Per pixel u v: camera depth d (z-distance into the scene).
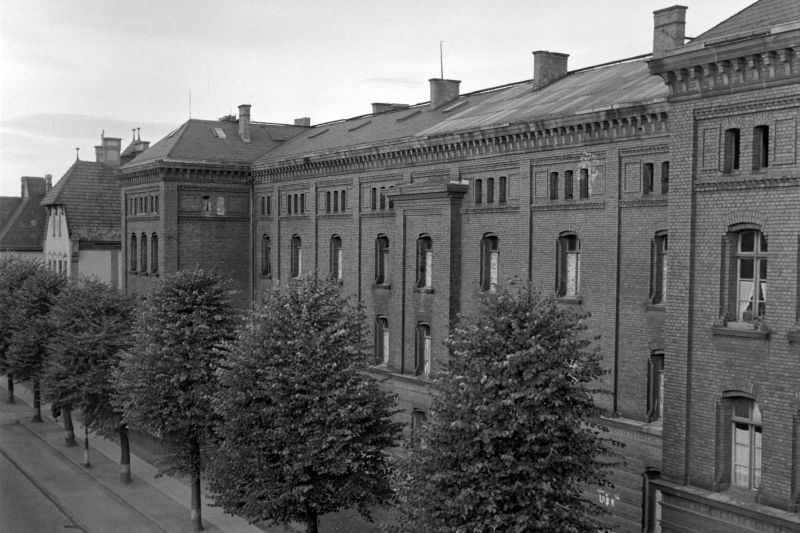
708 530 23.81
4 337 58.28
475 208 36.62
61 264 74.12
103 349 42.62
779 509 22.28
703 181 23.95
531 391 21.38
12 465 48.16
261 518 31.08
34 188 90.25
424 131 41.03
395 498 26.33
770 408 22.47
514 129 33.69
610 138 30.28
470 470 21.38
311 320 29.61
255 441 28.42
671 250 24.78
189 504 40.19
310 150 51.00
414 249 40.19
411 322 40.56
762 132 22.84
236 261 55.88
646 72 33.78
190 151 55.34
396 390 41.12
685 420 24.52
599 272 30.98
